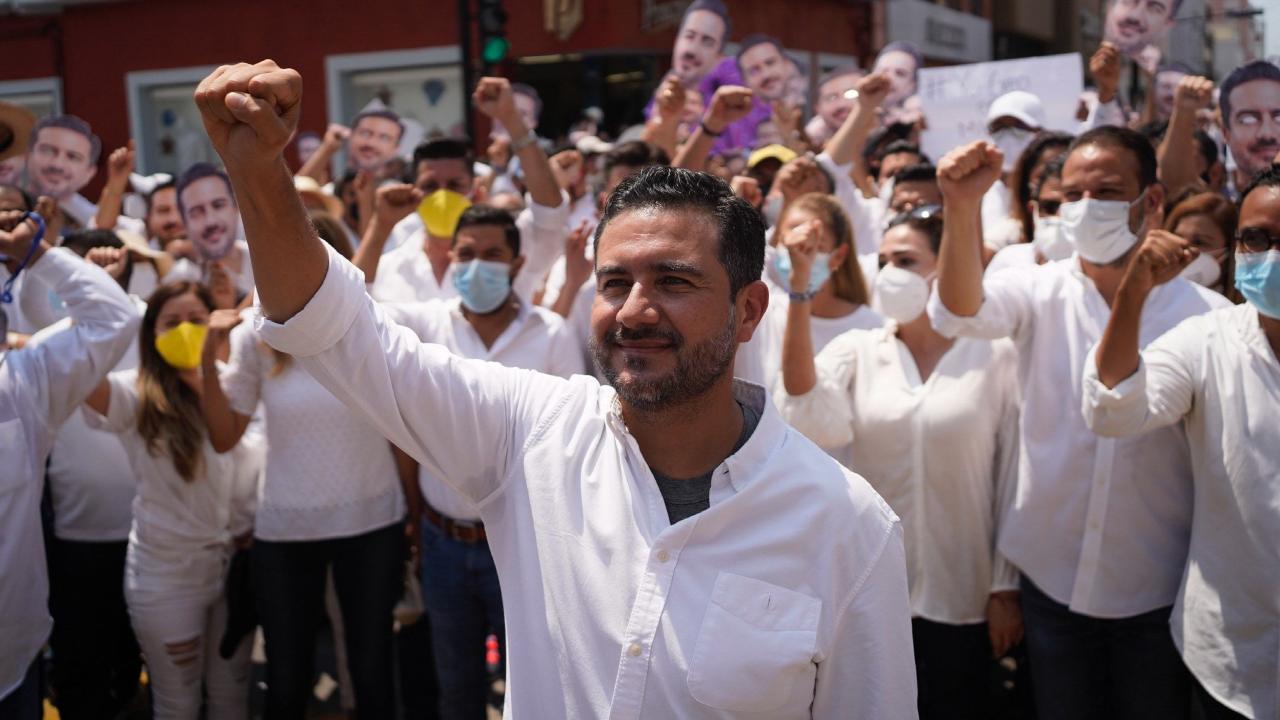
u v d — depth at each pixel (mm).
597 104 13773
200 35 14438
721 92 4289
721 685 1563
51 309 3602
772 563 1610
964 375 3066
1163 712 2785
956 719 3148
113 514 3943
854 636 1639
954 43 19656
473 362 1836
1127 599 2779
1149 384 2555
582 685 1623
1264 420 2414
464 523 3428
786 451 1678
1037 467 2893
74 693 3963
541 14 13625
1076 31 24359
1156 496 2750
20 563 2818
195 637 3672
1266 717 2424
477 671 3523
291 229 1483
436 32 13555
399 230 5750
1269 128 3619
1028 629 2969
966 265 2725
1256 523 2420
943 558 3086
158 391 3555
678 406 1632
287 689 3580
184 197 4887
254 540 3611
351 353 1625
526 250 4660
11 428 2807
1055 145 4434
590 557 1651
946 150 6480
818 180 4473
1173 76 5715
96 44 14805
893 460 3115
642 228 1596
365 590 3629
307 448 3539
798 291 2963
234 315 3438
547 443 1745
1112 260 2775
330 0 13938
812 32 16188
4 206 4074
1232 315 2535
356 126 6777
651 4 13422
